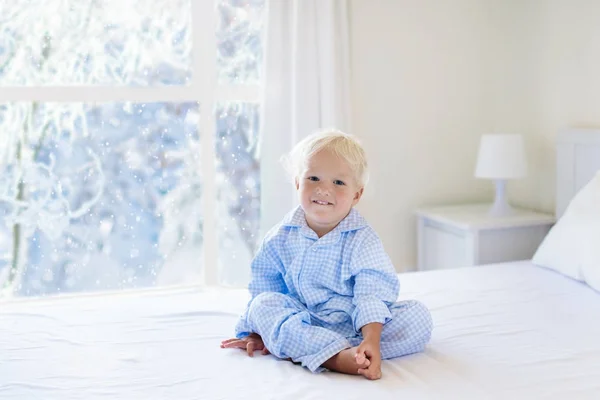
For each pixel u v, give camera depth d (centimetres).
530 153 296
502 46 308
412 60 301
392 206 307
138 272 304
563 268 222
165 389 138
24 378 145
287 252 170
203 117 291
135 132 294
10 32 279
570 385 137
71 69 285
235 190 300
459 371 146
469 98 311
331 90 281
